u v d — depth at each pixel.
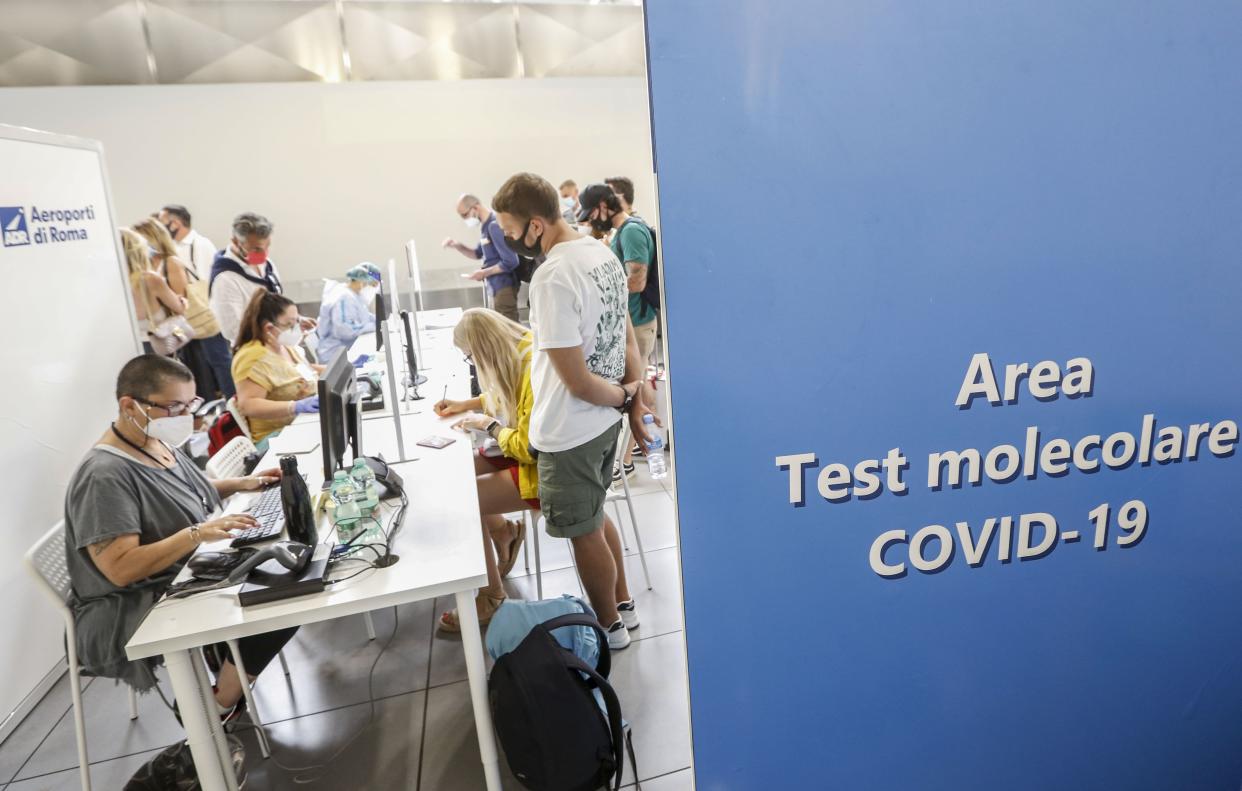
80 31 5.41
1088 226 0.89
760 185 0.82
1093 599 1.01
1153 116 0.87
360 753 1.98
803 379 0.88
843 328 0.87
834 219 0.84
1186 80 0.87
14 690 2.21
